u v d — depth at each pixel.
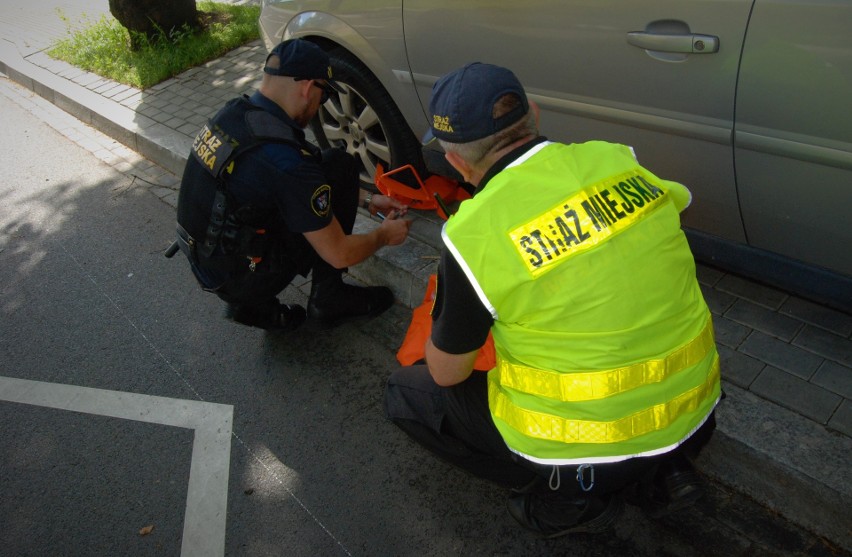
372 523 2.22
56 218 4.27
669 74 2.02
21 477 2.55
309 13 3.21
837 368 2.19
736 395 2.17
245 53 6.03
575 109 2.34
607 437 1.41
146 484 2.47
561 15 2.19
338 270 2.82
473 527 2.17
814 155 1.84
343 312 2.90
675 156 2.17
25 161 5.12
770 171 1.97
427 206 3.30
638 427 1.41
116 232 4.02
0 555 2.27
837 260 2.04
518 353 1.41
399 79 2.95
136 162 4.87
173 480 2.47
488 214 1.33
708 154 2.08
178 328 3.20
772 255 2.21
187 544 2.24
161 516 2.35
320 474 2.41
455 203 3.32
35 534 2.33
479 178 1.51
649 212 1.38
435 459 2.40
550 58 2.30
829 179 1.86
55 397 2.90
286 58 2.30
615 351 1.34
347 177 2.74
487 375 1.73
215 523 2.29
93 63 6.47
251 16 6.63
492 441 1.73
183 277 3.53
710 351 1.49
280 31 3.47
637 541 2.06
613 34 2.09
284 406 2.70
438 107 1.43
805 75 1.75
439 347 1.49
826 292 2.15
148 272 3.61
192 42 6.19
